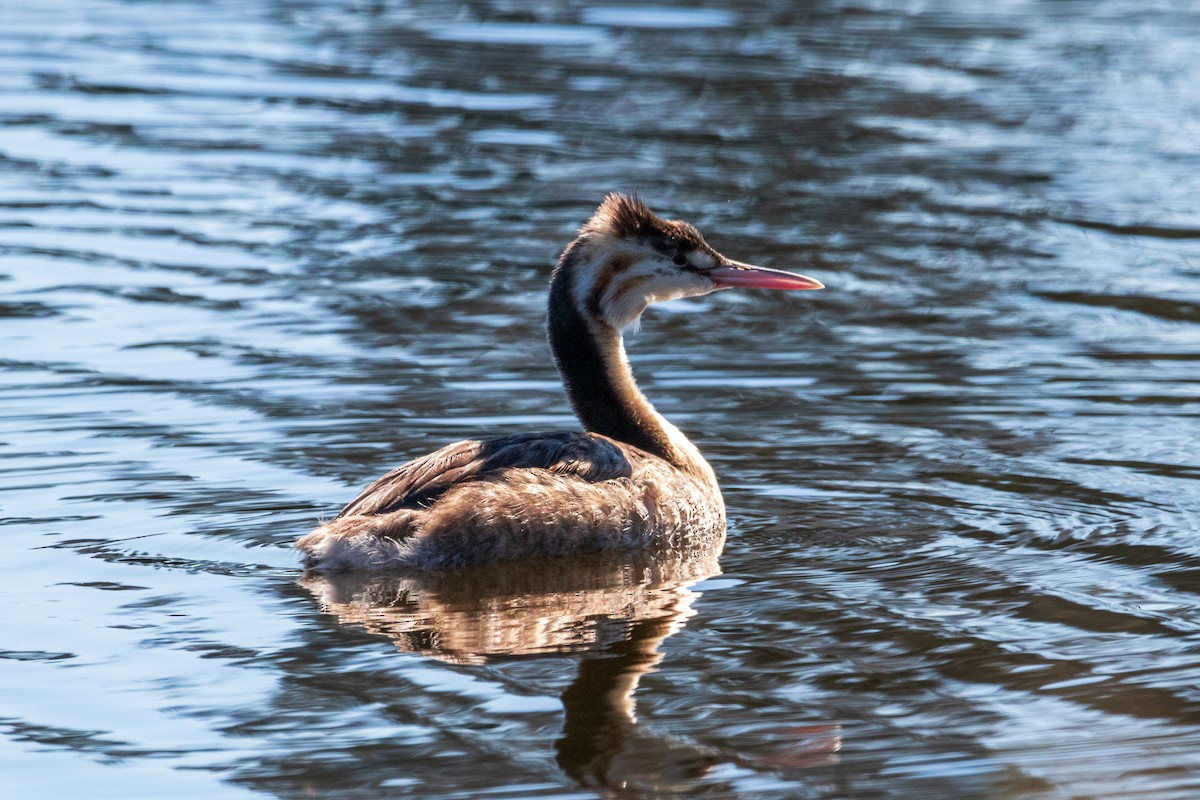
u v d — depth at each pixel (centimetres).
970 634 1012
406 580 1115
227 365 1653
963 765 843
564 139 2647
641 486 1209
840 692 927
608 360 1344
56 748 861
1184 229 2200
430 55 3173
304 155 2542
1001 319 1844
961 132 2694
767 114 2800
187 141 2603
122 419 1473
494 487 1150
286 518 1230
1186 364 1662
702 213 2272
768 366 1688
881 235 2188
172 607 1052
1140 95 2891
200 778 829
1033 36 3334
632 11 3575
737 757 850
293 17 3512
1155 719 893
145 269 1997
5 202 2264
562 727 881
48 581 1094
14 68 3030
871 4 3650
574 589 1102
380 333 1778
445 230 2198
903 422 1498
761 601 1073
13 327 1767
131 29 3381
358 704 909
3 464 1343
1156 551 1162
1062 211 2294
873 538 1203
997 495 1297
